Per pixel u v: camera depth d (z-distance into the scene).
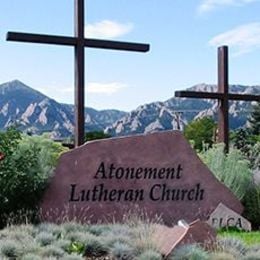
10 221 12.08
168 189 14.02
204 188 14.34
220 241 9.88
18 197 12.64
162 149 14.02
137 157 13.78
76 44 15.16
